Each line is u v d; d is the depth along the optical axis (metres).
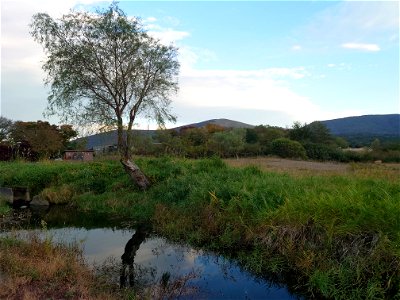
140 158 21.25
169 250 10.19
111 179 18.88
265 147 41.94
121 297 6.92
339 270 7.11
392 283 6.56
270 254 8.66
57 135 39.16
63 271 7.32
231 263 9.12
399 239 6.82
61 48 15.33
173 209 13.16
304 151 39.47
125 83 15.84
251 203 10.61
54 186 19.09
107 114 16.08
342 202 8.47
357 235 7.52
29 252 8.41
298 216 8.77
